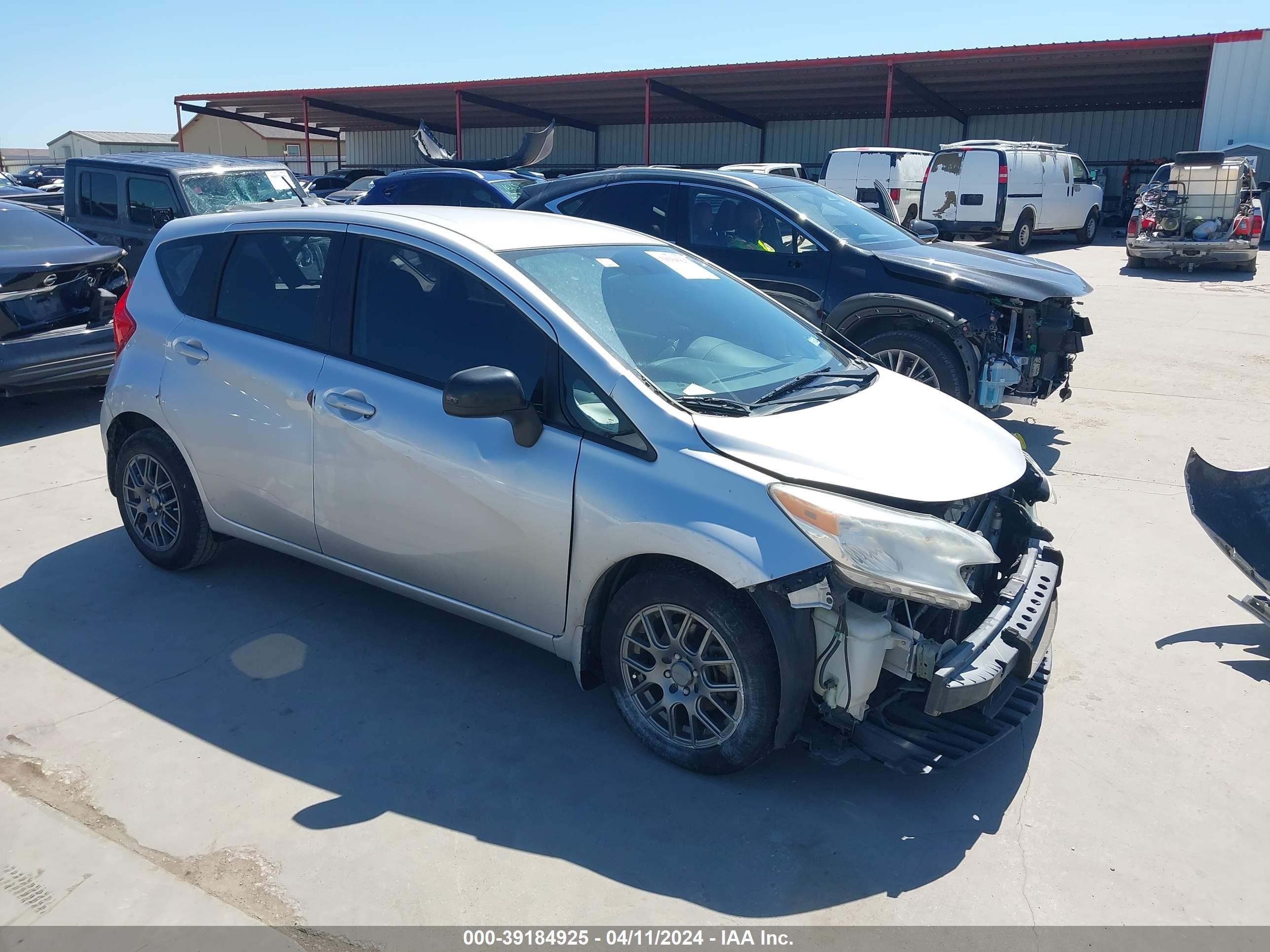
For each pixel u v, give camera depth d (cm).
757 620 299
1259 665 393
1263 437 703
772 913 263
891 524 288
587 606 330
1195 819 304
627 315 363
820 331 433
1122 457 657
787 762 332
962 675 293
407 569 374
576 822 298
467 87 2989
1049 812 307
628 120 3650
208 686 369
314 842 286
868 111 3262
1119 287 1452
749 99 3069
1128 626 427
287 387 389
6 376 668
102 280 731
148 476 455
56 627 412
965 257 721
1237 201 1597
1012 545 372
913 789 318
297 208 420
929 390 402
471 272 357
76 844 282
